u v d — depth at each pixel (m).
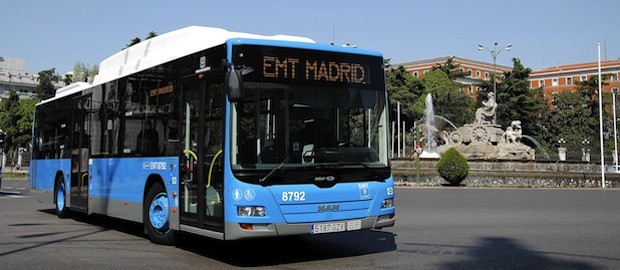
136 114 10.57
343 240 10.59
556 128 87.75
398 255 8.86
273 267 7.89
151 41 10.77
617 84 119.69
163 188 9.66
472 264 8.02
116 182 11.22
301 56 8.09
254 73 7.75
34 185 16.64
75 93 13.86
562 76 127.12
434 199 22.52
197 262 8.29
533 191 29.52
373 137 8.46
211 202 7.95
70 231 12.10
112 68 12.29
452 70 100.12
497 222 13.74
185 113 8.87
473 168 39.41
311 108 7.99
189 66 8.86
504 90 83.62
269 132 7.68
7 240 10.63
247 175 7.42
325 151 7.95
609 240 10.50
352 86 8.40
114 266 7.96
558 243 10.11
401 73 90.19
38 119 16.89
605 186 37.03
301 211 7.61
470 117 86.44
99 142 12.18
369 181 8.27
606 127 85.00
